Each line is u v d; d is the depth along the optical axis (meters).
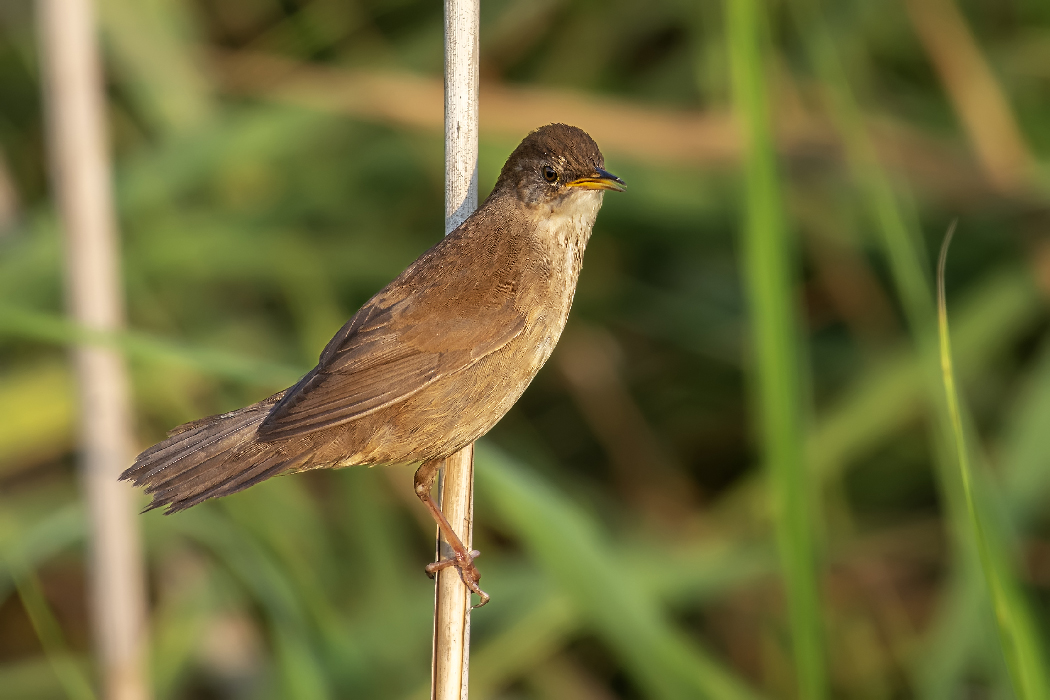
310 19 12.09
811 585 7.01
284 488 10.40
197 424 7.50
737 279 12.12
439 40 12.52
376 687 9.20
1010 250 11.63
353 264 11.62
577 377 12.13
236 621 10.45
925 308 8.26
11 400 10.80
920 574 11.14
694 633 11.17
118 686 9.36
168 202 11.38
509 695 10.50
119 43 11.77
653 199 11.78
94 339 7.82
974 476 8.14
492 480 7.86
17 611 11.38
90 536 9.55
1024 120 12.73
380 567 9.94
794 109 12.08
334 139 12.09
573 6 12.91
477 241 7.80
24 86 12.65
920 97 12.93
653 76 12.98
